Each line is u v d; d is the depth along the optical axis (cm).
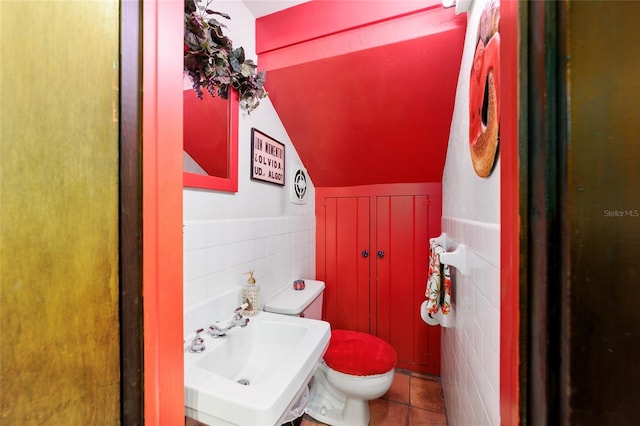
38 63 34
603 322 28
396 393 164
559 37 29
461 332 101
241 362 98
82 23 39
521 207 32
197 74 94
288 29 125
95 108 40
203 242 99
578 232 28
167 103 52
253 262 129
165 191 52
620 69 27
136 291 46
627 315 28
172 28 54
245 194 124
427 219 185
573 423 29
